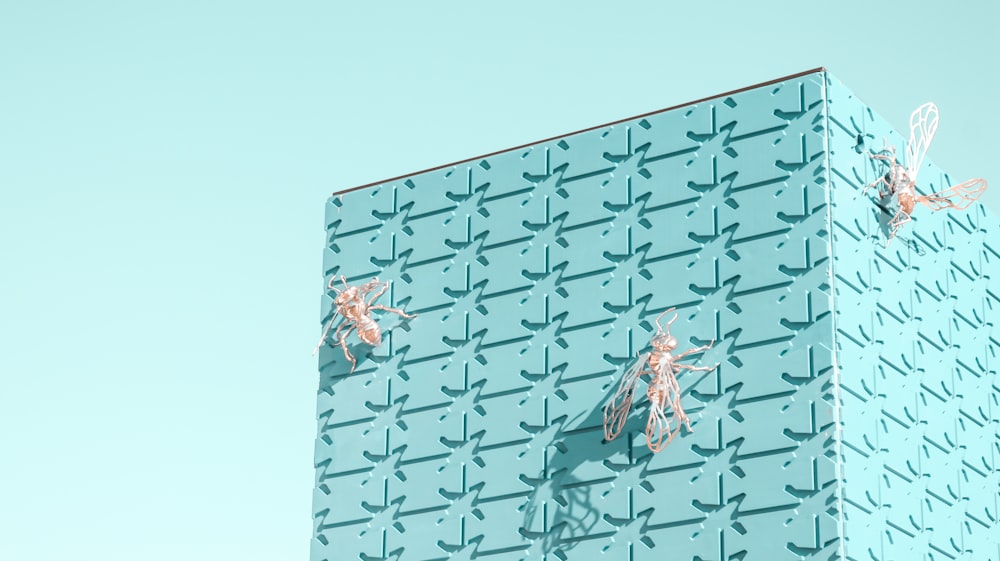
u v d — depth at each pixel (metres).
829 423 24.52
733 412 25.31
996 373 29.81
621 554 25.59
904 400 26.47
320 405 29.58
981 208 30.78
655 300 26.48
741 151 26.45
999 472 29.08
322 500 29.00
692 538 25.06
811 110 26.09
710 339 25.84
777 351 25.23
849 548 24.08
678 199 26.77
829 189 25.61
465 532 27.25
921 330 27.50
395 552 27.92
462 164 29.30
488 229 28.59
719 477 25.12
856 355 25.34
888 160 27.38
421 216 29.48
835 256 25.38
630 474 25.89
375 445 28.72
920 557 25.84
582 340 26.98
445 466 27.80
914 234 28.05
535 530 26.47
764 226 25.89
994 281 30.62
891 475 25.58
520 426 27.17
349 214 30.41
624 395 26.27
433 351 28.56
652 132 27.36
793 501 24.44
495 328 27.97
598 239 27.34
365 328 29.12
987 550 28.00
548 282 27.66
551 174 28.22
